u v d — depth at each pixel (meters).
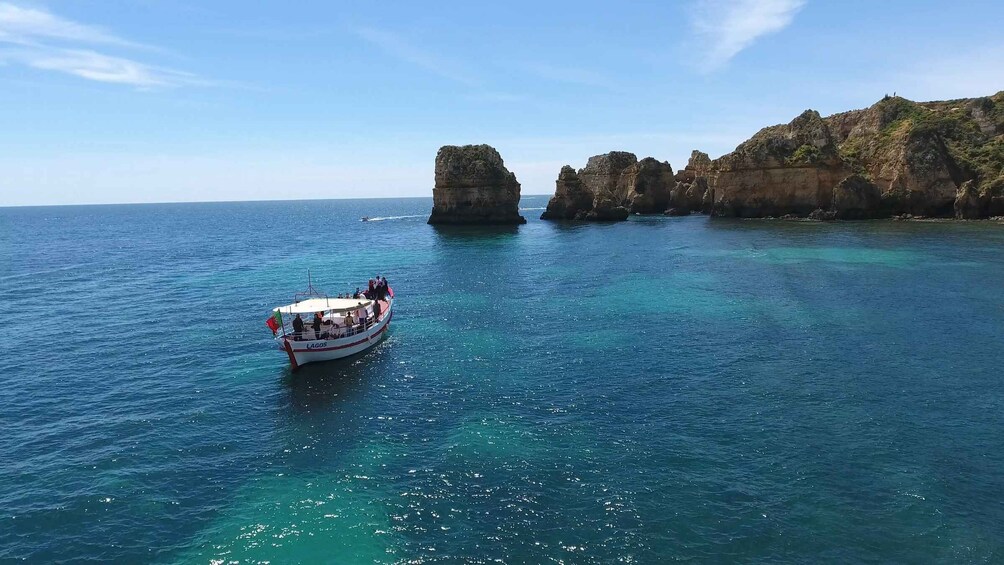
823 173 108.25
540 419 24.94
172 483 20.45
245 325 41.84
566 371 30.80
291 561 16.19
